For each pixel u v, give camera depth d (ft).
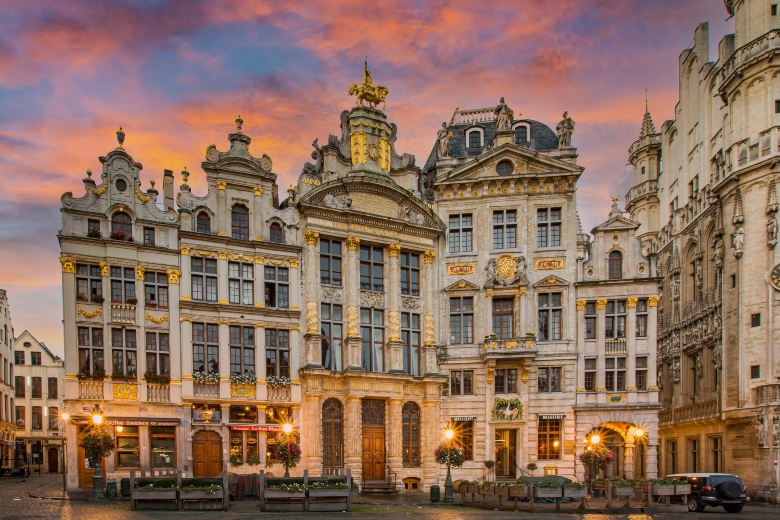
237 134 132.16
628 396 144.46
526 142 161.27
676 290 177.99
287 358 131.75
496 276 149.59
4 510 85.10
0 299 229.25
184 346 121.60
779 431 129.49
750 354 138.51
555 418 144.77
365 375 134.92
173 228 123.54
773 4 143.43
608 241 150.30
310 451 128.98
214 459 122.11
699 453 159.02
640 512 98.27
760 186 139.74
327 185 138.21
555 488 97.76
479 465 144.56
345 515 87.25
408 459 141.18
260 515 84.12
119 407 115.44
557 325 148.66
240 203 131.23
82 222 116.78
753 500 133.18
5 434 232.12
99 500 99.66
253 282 130.21
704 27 175.42
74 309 114.32
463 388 148.15
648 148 203.62
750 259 140.46
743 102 145.59
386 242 144.56
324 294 137.18
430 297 149.18
